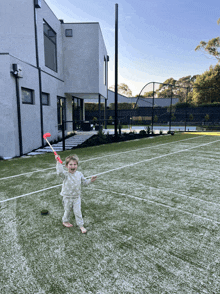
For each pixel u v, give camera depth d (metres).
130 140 15.55
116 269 2.64
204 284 2.38
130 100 43.69
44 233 3.48
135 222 3.78
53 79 14.18
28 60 11.81
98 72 15.97
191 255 2.87
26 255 2.94
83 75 16.12
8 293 2.31
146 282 2.42
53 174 6.91
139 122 37.31
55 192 5.34
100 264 2.73
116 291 2.30
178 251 2.96
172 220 3.83
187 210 4.21
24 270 2.66
